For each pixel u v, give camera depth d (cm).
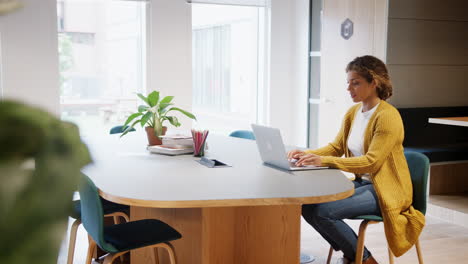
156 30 657
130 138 434
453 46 652
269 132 287
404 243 298
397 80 622
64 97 684
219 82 1179
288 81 735
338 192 236
